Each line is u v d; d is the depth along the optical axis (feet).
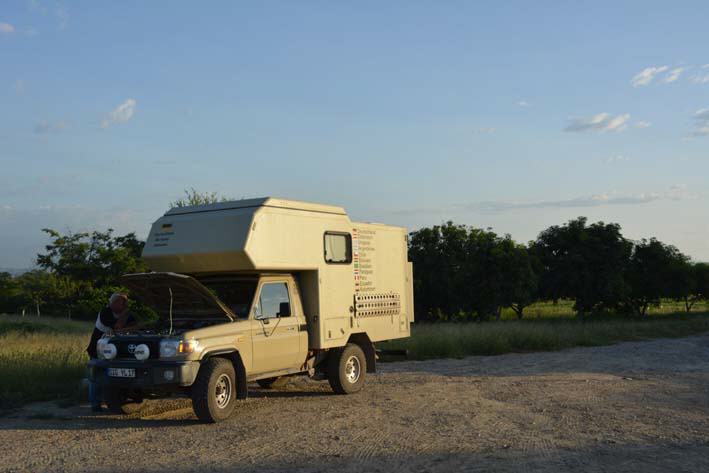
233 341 31.45
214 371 30.09
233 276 34.78
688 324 110.11
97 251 130.72
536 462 22.56
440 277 128.26
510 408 33.35
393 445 25.32
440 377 46.44
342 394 38.45
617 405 34.14
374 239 41.55
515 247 126.82
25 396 37.27
